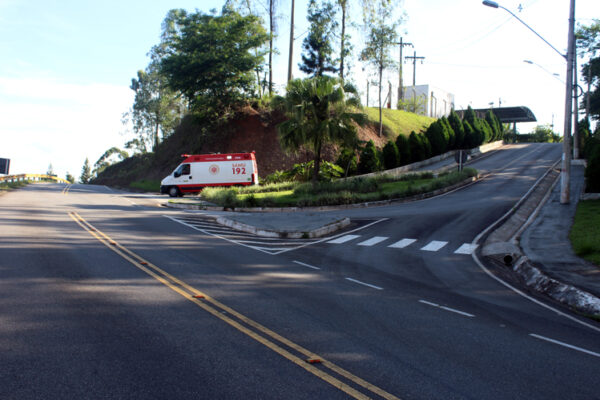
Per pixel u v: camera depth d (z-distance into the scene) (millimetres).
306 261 11469
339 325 6281
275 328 5988
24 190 32000
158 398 3930
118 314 6258
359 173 39219
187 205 25594
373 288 8797
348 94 29047
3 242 11328
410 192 26906
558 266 10711
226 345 5270
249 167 33531
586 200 22078
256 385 4246
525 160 46438
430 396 4184
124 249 11375
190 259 10664
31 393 3941
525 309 7816
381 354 5230
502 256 12562
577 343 6062
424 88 75562
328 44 47906
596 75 50969
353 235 16141
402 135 44188
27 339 5188
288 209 24219
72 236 12961
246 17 43969
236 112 47375
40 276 8211
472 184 32156
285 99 28469
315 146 28891
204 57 42469
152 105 58344
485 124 63438
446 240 15008
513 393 4336
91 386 4109
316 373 4582
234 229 17156
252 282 8703
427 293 8594
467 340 5926
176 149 55594
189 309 6652
